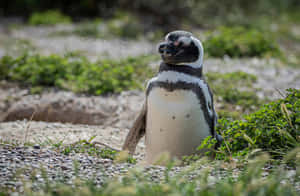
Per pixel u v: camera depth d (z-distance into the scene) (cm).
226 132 1472
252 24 7162
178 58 1414
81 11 8762
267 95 2684
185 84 1412
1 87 2823
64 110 2439
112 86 2725
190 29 6862
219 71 3334
